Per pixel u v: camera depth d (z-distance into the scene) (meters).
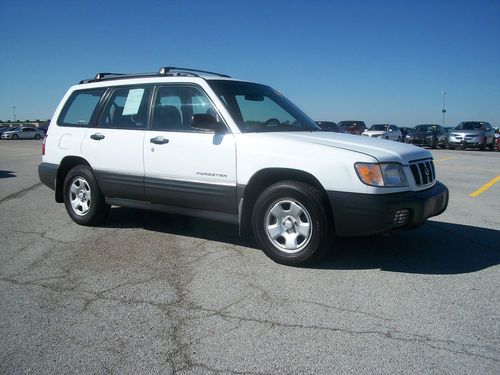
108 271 4.45
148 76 5.75
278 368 2.79
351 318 3.44
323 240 4.37
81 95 6.35
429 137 29.95
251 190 4.79
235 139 4.79
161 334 3.21
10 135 54.09
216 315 3.50
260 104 5.40
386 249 5.11
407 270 4.45
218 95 5.05
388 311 3.55
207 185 4.96
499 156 21.42
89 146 5.93
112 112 5.89
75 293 3.92
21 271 4.46
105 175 5.80
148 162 5.38
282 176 4.66
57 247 5.24
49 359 2.90
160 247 5.22
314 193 4.36
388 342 3.09
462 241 5.46
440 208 4.76
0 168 14.19
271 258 4.64
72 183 6.20
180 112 5.28
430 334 3.20
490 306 3.64
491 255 4.92
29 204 7.86
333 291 3.94
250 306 3.65
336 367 2.80
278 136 4.74
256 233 4.69
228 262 4.70
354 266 4.55
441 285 4.07
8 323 3.37
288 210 4.52
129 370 2.78
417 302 3.71
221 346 3.05
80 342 3.11
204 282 4.16
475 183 10.96
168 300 3.78
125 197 5.75
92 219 6.04
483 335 3.19
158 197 5.39
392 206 4.15
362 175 4.18
